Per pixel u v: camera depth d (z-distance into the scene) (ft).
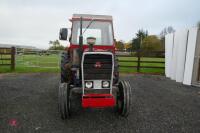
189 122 13.35
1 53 37.19
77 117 14.02
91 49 13.96
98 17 17.54
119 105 14.56
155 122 13.23
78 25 17.16
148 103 17.49
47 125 12.54
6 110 15.12
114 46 16.98
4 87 22.71
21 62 48.34
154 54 42.45
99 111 15.30
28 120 13.28
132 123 13.02
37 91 21.17
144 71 39.68
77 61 15.29
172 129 12.17
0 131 11.51
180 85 26.61
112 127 12.37
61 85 13.66
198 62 26.71
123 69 41.57
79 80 13.99
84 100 12.64
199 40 26.66
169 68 33.19
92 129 12.07
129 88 13.78
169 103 17.65
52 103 17.07
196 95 20.93
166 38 34.78
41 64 46.06
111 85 13.39
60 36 16.90
